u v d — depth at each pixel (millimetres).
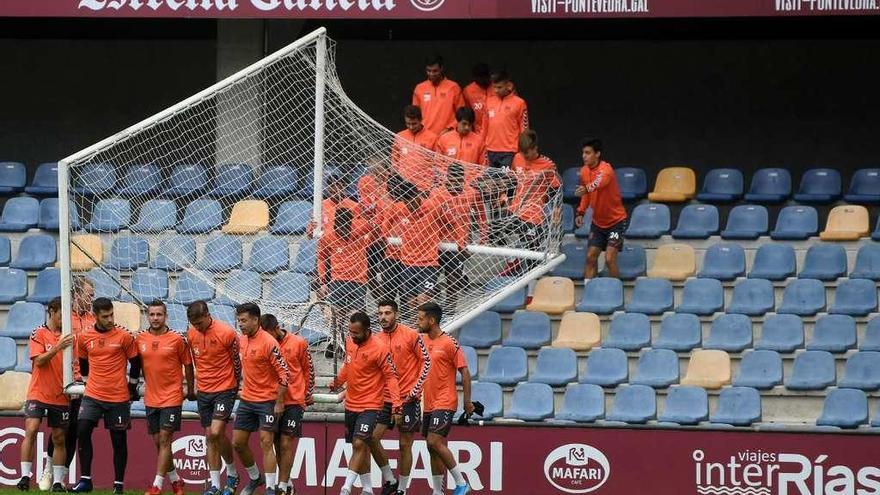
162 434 51500
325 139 66875
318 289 59094
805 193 74000
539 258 61094
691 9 65625
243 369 51094
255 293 62625
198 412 52719
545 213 62250
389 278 59938
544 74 80562
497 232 62000
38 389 53250
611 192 66125
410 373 52219
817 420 59344
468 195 61406
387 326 52219
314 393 54969
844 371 62875
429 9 66625
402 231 60094
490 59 80938
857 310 65062
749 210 70812
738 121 79250
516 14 66375
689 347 63969
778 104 79062
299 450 56219
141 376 56188
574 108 80312
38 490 54375
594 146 65625
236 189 69438
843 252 67375
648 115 79875
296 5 66750
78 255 62469
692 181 74812
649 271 68188
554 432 55531
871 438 53781
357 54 81062
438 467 53406
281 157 70625
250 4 66812
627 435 55219
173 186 71750
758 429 54531
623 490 55062
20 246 71375
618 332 64688
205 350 50938
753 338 65188
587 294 66625
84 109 82062
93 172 71250
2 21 78062
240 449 51000
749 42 79312
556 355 63125
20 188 76625
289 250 65250
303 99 70438
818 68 78938
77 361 53188
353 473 51156
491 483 55625
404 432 52125
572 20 76812
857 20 75062
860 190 73438
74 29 80188
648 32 78688
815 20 75188
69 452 54719
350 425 51781
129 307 61312
